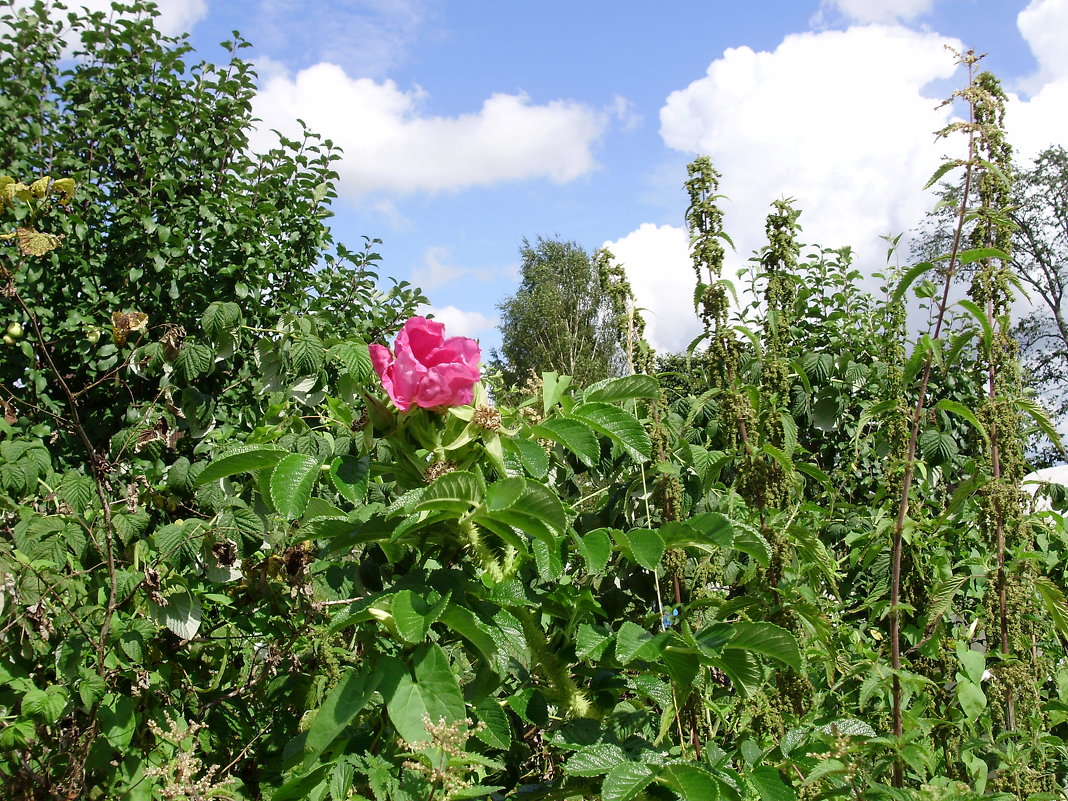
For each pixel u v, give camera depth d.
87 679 1.90
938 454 3.46
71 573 2.15
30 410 4.26
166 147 5.55
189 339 2.92
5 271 2.18
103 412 4.50
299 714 2.25
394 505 1.42
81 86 5.58
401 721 1.39
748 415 2.20
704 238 2.19
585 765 1.52
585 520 2.57
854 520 3.18
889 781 2.01
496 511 1.45
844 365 4.08
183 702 2.17
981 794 1.96
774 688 2.05
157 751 2.03
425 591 1.53
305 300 5.45
